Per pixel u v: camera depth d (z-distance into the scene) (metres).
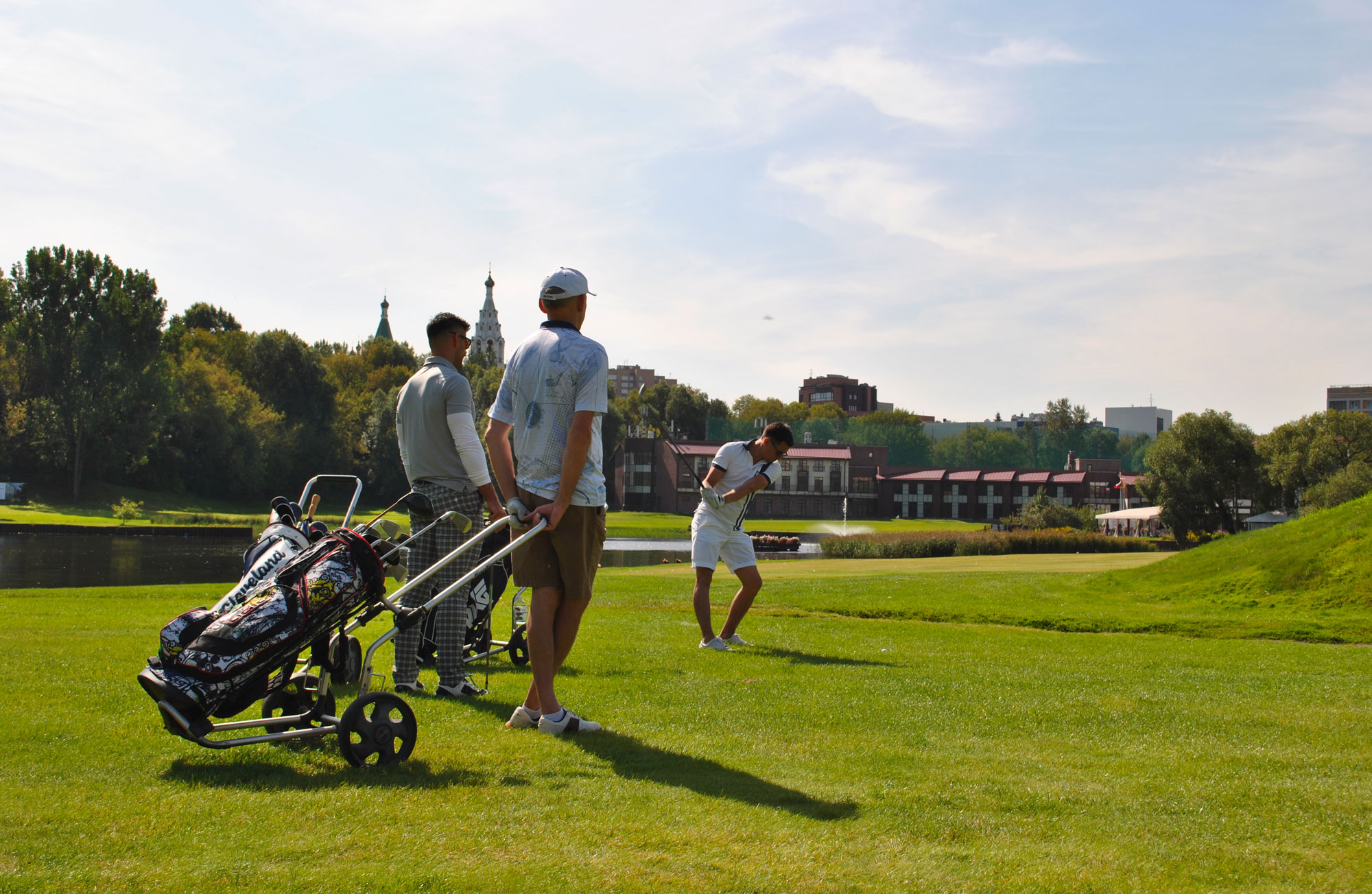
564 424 4.20
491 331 168.38
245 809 2.81
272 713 4.01
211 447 68.19
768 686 5.29
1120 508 87.88
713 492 7.36
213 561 27.72
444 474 5.24
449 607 5.18
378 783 3.14
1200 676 6.01
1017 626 10.38
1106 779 3.39
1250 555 13.51
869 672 5.94
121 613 9.20
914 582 15.48
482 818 2.77
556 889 2.24
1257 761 3.69
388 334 162.00
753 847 2.57
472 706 4.68
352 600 3.66
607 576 17.66
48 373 58.34
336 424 80.25
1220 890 2.34
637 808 2.91
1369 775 3.48
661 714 4.49
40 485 60.84
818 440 97.94
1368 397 182.12
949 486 91.44
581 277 4.39
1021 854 2.58
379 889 2.21
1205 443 57.22
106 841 2.49
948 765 3.58
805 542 53.88
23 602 10.58
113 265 59.75
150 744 3.59
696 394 130.75
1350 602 11.36
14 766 3.24
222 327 107.88
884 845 2.63
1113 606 12.48
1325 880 2.41
